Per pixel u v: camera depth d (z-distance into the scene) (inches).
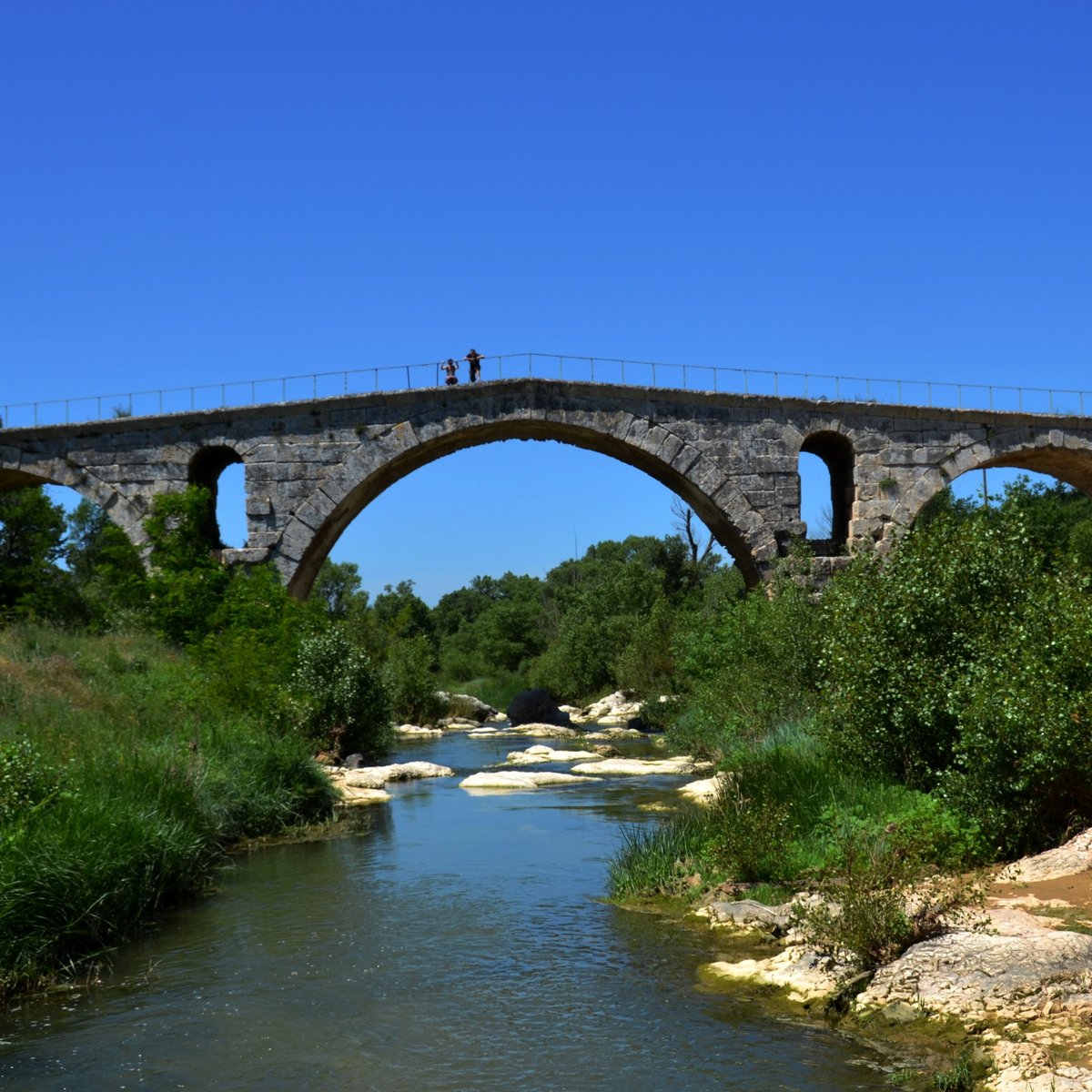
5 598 1691.7
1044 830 468.8
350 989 370.9
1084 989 307.6
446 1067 302.0
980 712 472.1
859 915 355.3
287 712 903.1
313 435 1412.4
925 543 592.4
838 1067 291.4
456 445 1508.4
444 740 1528.1
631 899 489.1
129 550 1365.7
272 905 494.6
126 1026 341.1
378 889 521.3
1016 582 561.9
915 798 509.4
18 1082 298.5
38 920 406.3
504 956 405.4
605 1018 335.0
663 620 2058.3
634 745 1338.6
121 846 467.2
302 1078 296.8
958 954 330.0
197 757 665.6
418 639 1925.4
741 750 800.9
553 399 1434.5
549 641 3412.9
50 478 1414.9
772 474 1453.0
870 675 559.8
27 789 480.1
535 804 796.6
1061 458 1551.4
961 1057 286.5
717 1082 285.3
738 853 490.6
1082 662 458.9
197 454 1416.1
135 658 1119.6
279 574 1389.0
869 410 1472.7
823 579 1409.9
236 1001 362.0
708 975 374.9
